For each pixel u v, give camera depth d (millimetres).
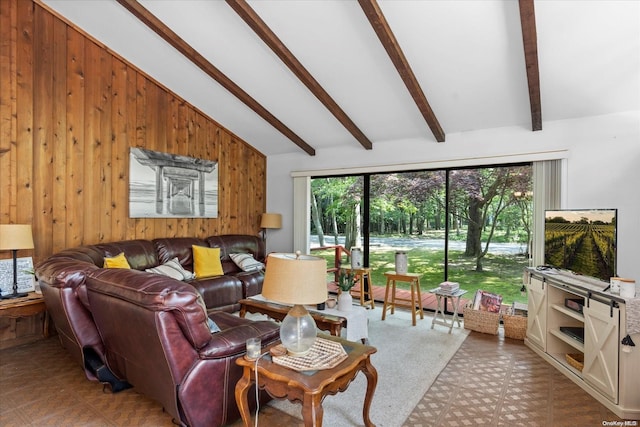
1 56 3299
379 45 3508
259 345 1892
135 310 1875
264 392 2281
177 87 4801
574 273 3129
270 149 6277
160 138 4738
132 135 4414
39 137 3564
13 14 3375
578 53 3184
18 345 3445
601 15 2811
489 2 2855
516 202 4434
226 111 5270
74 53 3844
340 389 1803
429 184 4988
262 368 1782
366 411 2092
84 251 3424
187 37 3844
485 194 4617
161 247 4484
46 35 3617
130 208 4363
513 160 4207
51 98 3656
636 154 3596
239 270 5219
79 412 2250
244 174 6066
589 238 2930
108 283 2043
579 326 3131
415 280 4160
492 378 2801
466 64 3537
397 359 3146
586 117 3834
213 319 2697
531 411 2336
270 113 5117
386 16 3131
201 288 4164
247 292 4742
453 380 2762
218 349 1970
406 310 4781
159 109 4723
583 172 3836
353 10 3160
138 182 4453
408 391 2574
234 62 4172
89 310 2361
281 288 1782
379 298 5266
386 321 4277
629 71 3230
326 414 2256
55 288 2320
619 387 2316
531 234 4262
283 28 3500
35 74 3533
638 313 2285
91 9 3617
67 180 3789
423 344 3516
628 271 3611
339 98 4457
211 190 5418
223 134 5664
